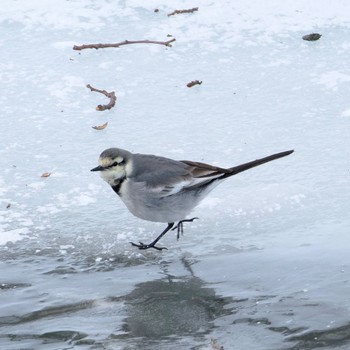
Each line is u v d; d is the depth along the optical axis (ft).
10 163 43.04
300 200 39.60
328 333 29.63
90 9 58.54
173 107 47.88
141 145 44.01
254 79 50.47
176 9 58.34
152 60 52.65
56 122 46.52
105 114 47.26
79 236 37.55
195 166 36.29
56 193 40.75
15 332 30.42
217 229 37.96
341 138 44.47
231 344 29.12
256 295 32.53
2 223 38.34
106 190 41.22
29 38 55.11
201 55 53.11
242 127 45.75
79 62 52.42
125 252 36.40
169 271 34.78
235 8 58.65
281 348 28.76
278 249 35.91
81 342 29.60
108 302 32.50
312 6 58.85
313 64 51.80
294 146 43.91
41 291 33.37
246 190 40.65
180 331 30.22
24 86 49.93
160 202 35.68
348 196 39.58
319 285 32.94
